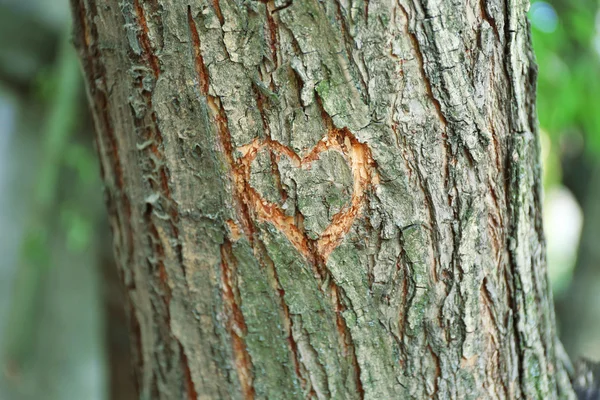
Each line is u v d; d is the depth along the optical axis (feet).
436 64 4.03
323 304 4.15
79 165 8.91
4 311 8.87
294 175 4.07
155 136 4.13
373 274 4.12
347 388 4.21
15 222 9.18
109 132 4.26
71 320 9.58
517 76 4.15
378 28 4.00
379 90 4.03
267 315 4.18
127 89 4.13
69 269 9.67
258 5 3.99
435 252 4.13
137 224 4.27
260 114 4.05
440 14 4.02
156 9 4.03
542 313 4.33
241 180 4.09
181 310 4.27
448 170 4.09
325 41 4.00
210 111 4.06
